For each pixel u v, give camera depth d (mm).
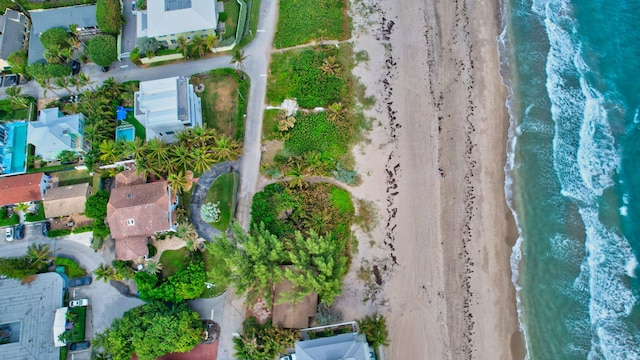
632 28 78750
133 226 67375
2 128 77000
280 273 61469
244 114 77688
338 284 62031
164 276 68625
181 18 78875
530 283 66312
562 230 68250
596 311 63562
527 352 63156
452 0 83812
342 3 84188
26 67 81062
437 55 80125
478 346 63781
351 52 80812
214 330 65938
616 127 72688
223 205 71750
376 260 68500
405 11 83438
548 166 72062
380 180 72438
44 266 70625
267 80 79875
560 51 79000
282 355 63375
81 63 84375
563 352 62562
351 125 75688
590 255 66250
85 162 72250
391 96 77625
